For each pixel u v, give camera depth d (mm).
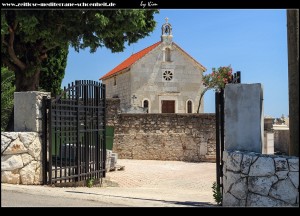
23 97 10922
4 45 15930
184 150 24531
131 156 24547
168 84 43344
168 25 43688
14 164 10484
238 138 8789
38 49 16922
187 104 43938
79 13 14438
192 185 15539
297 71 7969
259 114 8648
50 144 10883
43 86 26906
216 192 9289
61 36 15195
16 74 17062
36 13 13898
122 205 8109
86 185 12375
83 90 12375
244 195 8219
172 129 24625
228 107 8891
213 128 24484
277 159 7871
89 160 12766
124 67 44656
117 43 17094
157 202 8781
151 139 24609
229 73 41094
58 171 11844
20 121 10930
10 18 14789
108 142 24406
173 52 43656
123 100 44125
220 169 9297
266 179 7938
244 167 8250
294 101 8000
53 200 8469
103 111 13594
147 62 42844
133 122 24688
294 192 7676
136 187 14281
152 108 42750
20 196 8828
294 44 7988
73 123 11867
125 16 15016
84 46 15539
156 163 22812
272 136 18141
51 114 10945
